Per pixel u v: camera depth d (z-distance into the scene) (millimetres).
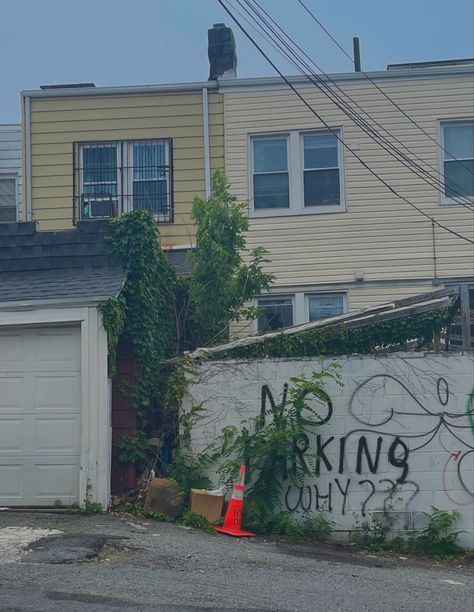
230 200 12461
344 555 8969
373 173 15258
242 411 9891
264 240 15297
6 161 19125
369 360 9836
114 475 10008
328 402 9789
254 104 15562
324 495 9648
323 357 9898
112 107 15773
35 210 15641
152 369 10430
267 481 9617
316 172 15422
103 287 10062
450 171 15242
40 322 9812
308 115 15438
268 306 15227
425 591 7660
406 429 9719
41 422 9820
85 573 7180
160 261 11125
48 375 9883
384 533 9516
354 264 15094
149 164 15648
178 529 9164
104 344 9742
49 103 15852
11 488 9750
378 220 15164
